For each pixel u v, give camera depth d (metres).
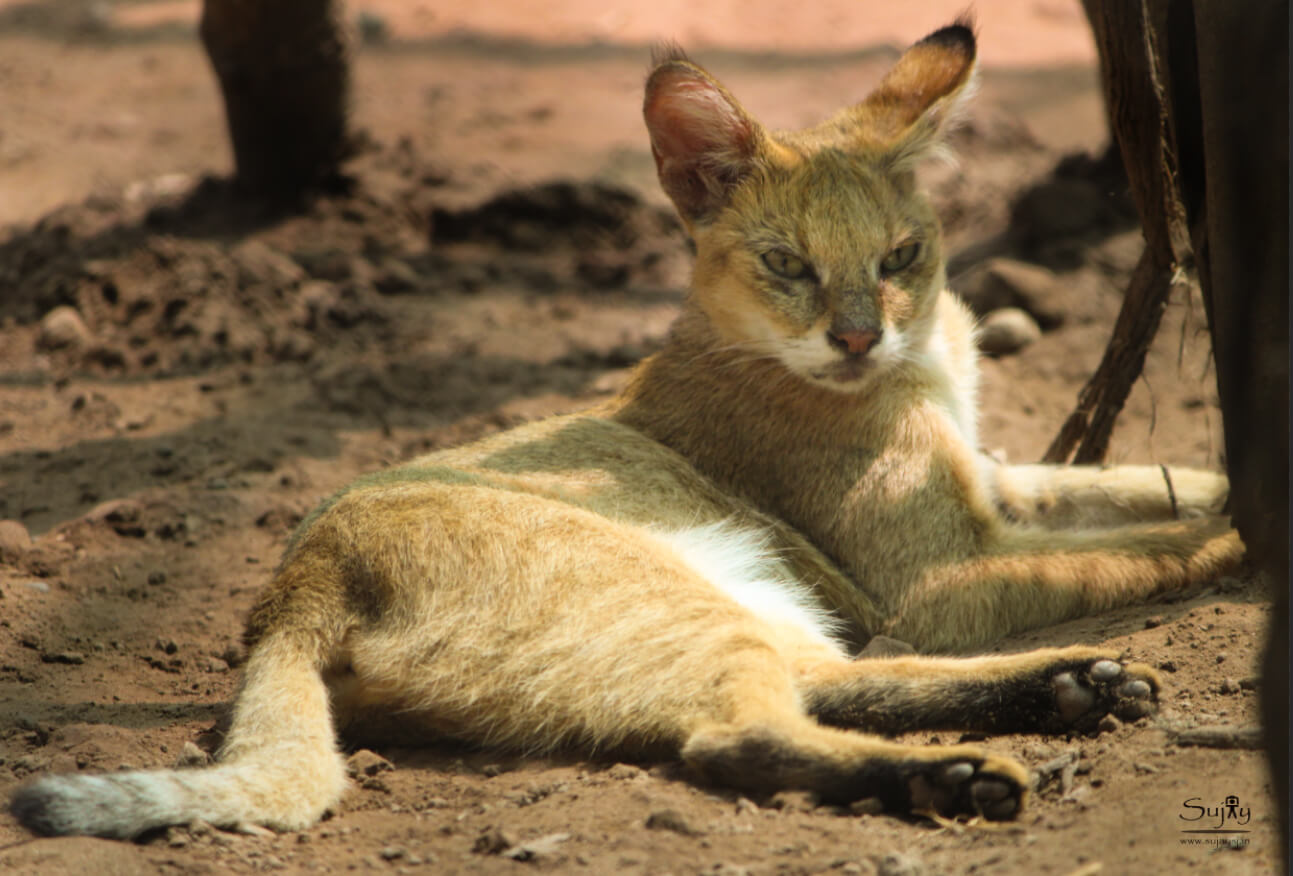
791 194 10.28
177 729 9.32
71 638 11.05
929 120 10.59
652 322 18.31
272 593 8.88
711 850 6.80
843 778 7.25
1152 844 6.41
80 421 15.52
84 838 7.03
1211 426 14.51
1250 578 9.65
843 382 10.02
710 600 8.33
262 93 19.75
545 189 21.42
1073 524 11.52
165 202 21.25
